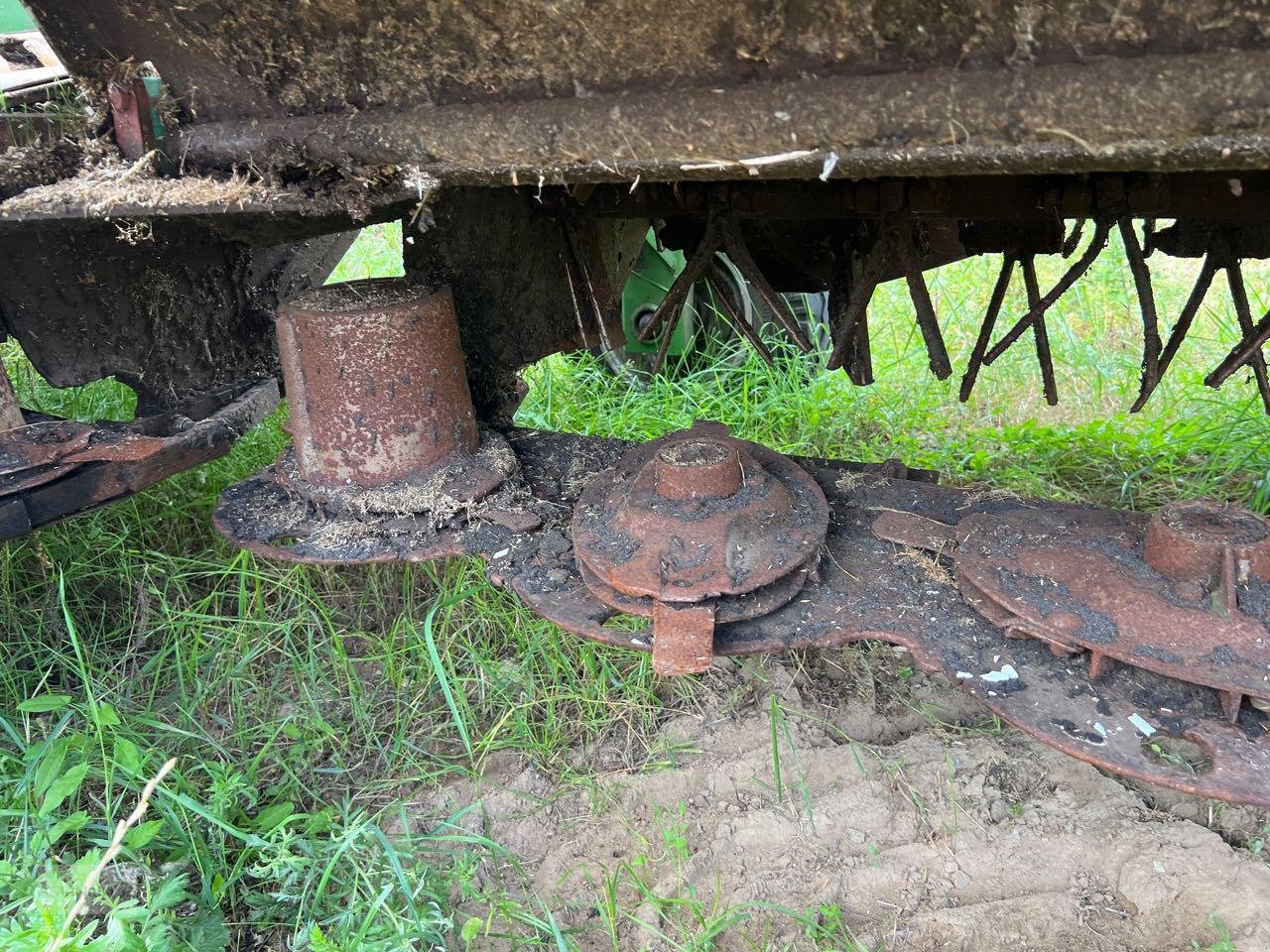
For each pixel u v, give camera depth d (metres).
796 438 4.11
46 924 1.55
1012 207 2.00
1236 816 2.21
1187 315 2.24
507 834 2.33
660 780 2.41
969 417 4.30
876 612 1.85
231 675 2.72
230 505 2.36
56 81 2.36
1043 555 1.82
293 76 1.88
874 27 1.38
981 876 2.13
